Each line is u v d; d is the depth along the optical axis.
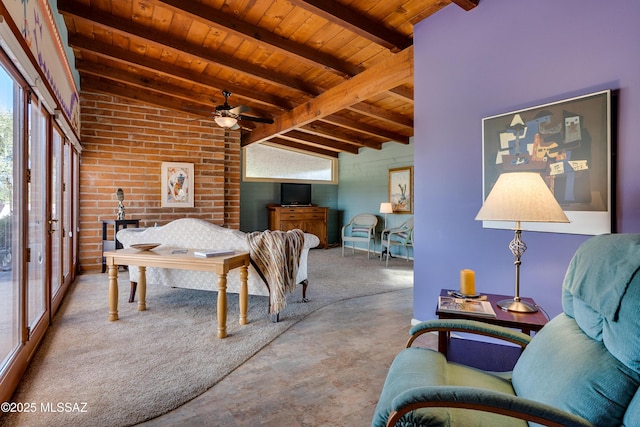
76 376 2.18
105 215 5.44
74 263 4.91
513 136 2.44
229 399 1.96
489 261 2.62
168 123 5.85
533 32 2.35
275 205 8.48
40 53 2.44
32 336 2.44
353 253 7.97
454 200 2.88
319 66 4.00
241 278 3.17
